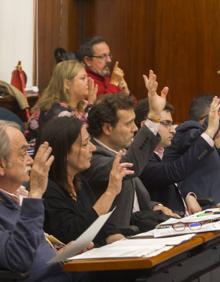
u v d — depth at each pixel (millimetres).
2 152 5371
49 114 8484
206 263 6027
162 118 7832
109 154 6832
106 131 6969
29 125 8594
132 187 6883
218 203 8383
